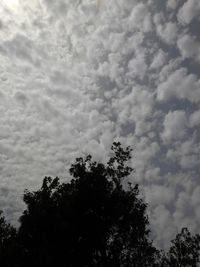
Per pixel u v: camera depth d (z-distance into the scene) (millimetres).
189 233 23688
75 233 21312
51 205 22156
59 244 20953
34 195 22906
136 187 23531
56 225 20859
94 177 22734
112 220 22156
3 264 20203
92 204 22234
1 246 20969
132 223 22500
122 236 22266
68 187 22953
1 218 22594
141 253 21953
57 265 20734
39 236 21266
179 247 23234
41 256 19609
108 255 21297
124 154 23891
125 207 22547
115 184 23219
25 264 20391
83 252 21094
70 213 21859
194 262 22828
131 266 21625
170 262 22812
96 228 21531
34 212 21422
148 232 22844
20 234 21641
